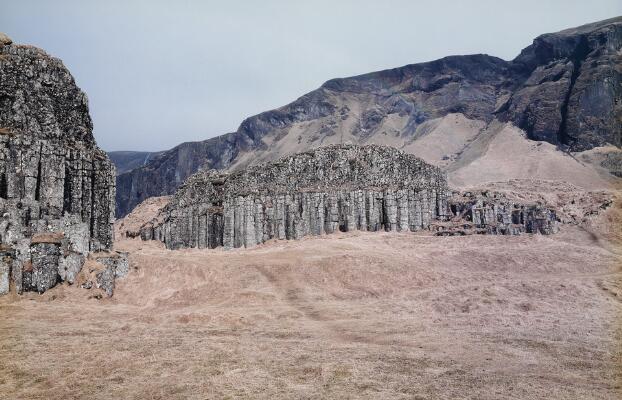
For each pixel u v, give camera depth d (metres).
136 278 65.31
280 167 116.81
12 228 58.69
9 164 66.06
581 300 52.47
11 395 28.89
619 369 31.75
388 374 31.55
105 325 47.53
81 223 64.69
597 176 162.25
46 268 58.25
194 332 44.62
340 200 107.12
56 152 69.94
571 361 33.59
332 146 122.06
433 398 27.28
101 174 78.50
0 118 70.06
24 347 38.56
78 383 30.69
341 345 39.28
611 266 70.12
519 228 103.88
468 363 33.66
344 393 28.30
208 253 89.38
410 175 118.88
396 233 99.31
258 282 65.62
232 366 33.84
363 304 56.62
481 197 123.44
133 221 140.50
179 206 122.00
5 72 71.62
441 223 111.12
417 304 54.47
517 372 31.61
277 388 29.41
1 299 54.22
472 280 65.25
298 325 47.44
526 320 45.53
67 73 78.50
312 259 71.56
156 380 31.14
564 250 77.44
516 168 196.00
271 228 106.81
